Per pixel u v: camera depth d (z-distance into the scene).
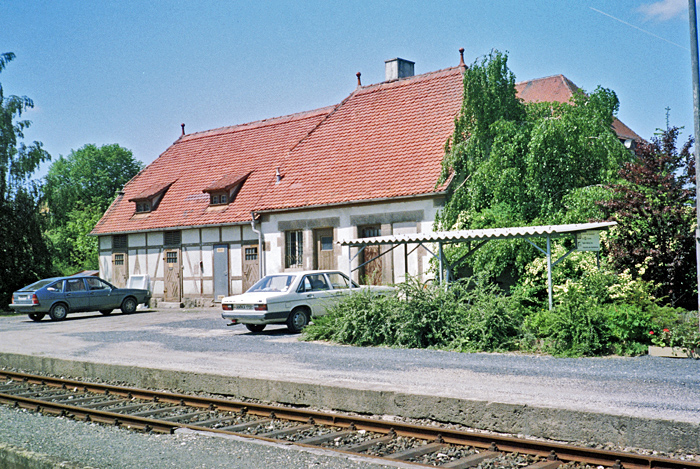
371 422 8.12
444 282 15.16
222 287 27.19
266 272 25.42
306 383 9.66
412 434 7.79
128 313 26.03
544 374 10.32
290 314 16.86
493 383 9.66
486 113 20.12
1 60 32.50
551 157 18.19
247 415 9.26
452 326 13.82
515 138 18.73
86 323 22.34
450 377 10.25
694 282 15.38
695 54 12.10
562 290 14.95
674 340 11.87
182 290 28.61
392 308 14.53
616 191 15.88
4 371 13.39
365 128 26.91
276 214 25.09
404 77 29.78
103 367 12.46
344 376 10.56
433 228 20.00
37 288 23.89
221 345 14.96
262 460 6.64
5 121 32.12
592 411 7.35
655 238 15.26
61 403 10.41
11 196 32.22
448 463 6.70
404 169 23.11
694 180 15.63
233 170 30.08
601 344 12.35
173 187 31.53
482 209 19.27
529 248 16.62
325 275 17.91
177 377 11.27
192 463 6.61
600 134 18.55
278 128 31.80
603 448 7.14
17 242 31.77
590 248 14.50
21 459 7.07
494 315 13.59
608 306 13.47
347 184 23.86
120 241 31.22
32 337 18.30
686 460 6.40
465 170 21.09
